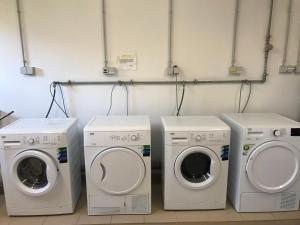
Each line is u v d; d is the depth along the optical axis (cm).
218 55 274
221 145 219
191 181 232
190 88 281
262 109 290
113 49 269
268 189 226
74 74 274
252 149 219
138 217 228
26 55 267
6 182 221
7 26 261
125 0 259
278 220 224
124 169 218
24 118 268
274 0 263
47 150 213
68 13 260
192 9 263
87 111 283
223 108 287
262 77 281
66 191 226
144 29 266
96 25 263
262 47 273
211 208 236
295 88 286
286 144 218
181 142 217
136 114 285
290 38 273
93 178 219
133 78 277
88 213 230
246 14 266
